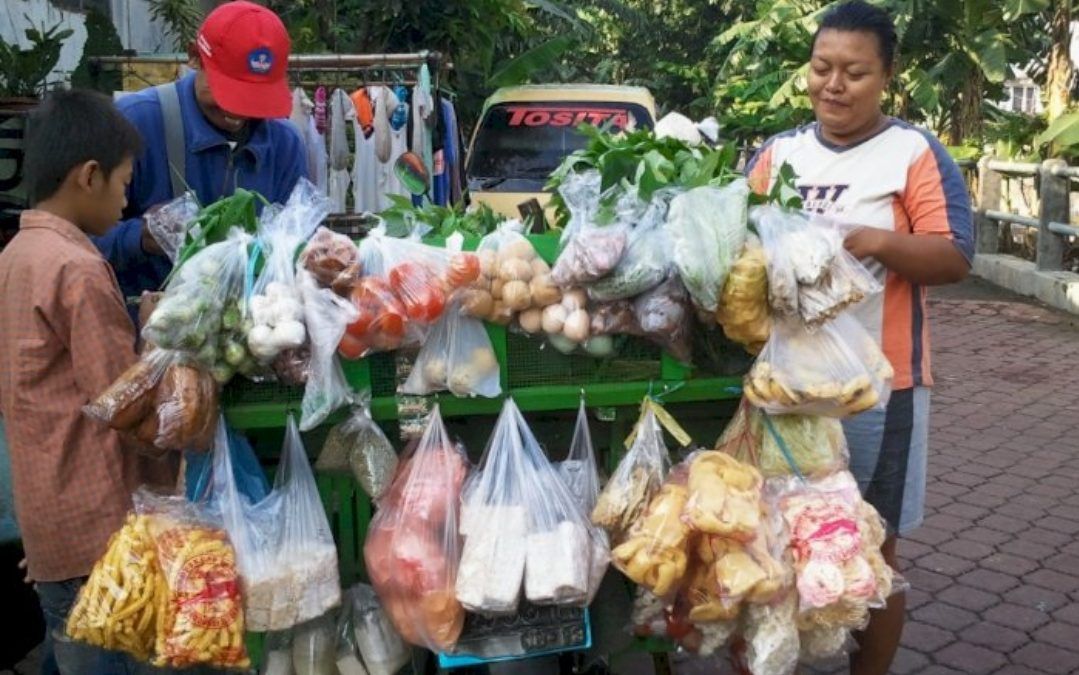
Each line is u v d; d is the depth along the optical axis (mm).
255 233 2443
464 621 2312
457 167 7043
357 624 2445
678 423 2746
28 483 2396
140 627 2184
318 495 2393
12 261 2402
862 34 2793
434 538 2326
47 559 2430
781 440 2484
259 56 3127
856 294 2330
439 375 2367
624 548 2301
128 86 6844
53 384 2377
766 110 15812
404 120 6188
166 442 2219
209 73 3137
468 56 10773
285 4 10062
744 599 2223
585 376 2494
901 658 3713
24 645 3412
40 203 2496
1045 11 13758
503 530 2303
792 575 2303
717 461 2379
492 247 2436
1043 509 5121
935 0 14000
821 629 2359
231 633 2191
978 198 13000
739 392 2531
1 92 5957
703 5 24875
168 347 2201
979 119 15156
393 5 9656
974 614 4043
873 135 2895
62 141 2455
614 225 2373
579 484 2479
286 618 2268
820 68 2867
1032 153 13000
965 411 6883
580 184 2521
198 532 2252
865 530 2375
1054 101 13227
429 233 2701
